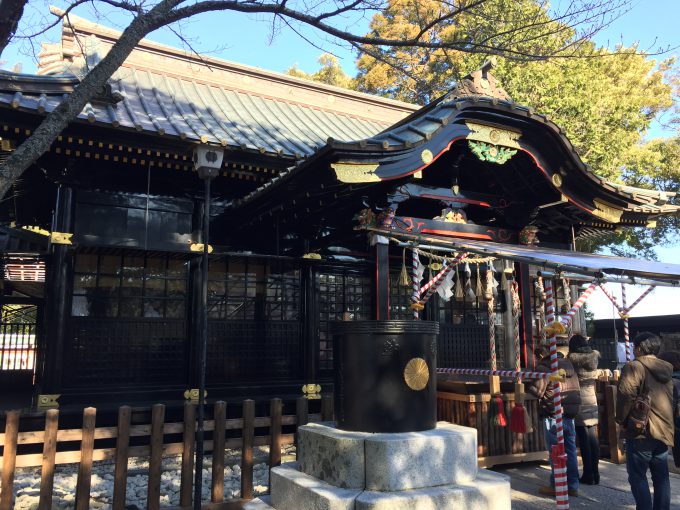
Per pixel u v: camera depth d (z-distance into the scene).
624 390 4.28
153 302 7.62
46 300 7.00
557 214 7.50
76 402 6.82
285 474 3.94
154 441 4.54
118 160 7.30
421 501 3.33
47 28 4.79
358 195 6.12
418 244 5.55
